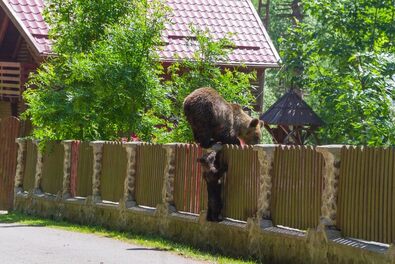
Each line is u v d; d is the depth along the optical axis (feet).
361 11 108.88
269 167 62.39
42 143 100.27
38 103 98.84
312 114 116.67
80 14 104.42
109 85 97.60
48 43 134.51
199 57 101.09
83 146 91.97
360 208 53.62
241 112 69.36
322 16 110.63
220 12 154.81
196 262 60.03
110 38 99.96
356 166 54.13
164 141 98.63
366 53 91.40
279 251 60.18
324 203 56.54
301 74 126.82
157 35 101.30
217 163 67.82
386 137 84.07
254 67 146.51
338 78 107.96
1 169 114.21
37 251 63.46
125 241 72.18
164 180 75.41
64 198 94.32
